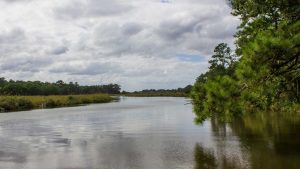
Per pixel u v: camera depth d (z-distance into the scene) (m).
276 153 18.41
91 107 73.19
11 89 115.88
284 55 6.67
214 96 7.58
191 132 27.83
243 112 7.68
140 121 38.75
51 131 30.50
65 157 18.98
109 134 27.97
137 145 22.28
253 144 21.28
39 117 46.22
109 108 68.19
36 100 76.31
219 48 69.12
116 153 19.81
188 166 16.31
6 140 25.30
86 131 30.27
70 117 45.94
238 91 7.46
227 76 7.75
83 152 20.33
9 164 17.53
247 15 14.67
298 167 15.39
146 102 100.50
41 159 18.58
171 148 20.89
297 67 7.57
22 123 37.91
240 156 18.02
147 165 16.75
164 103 90.69
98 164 17.19
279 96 9.52
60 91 152.12
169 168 16.08
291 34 6.87
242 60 7.06
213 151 19.59
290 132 25.36
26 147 22.22
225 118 7.85
